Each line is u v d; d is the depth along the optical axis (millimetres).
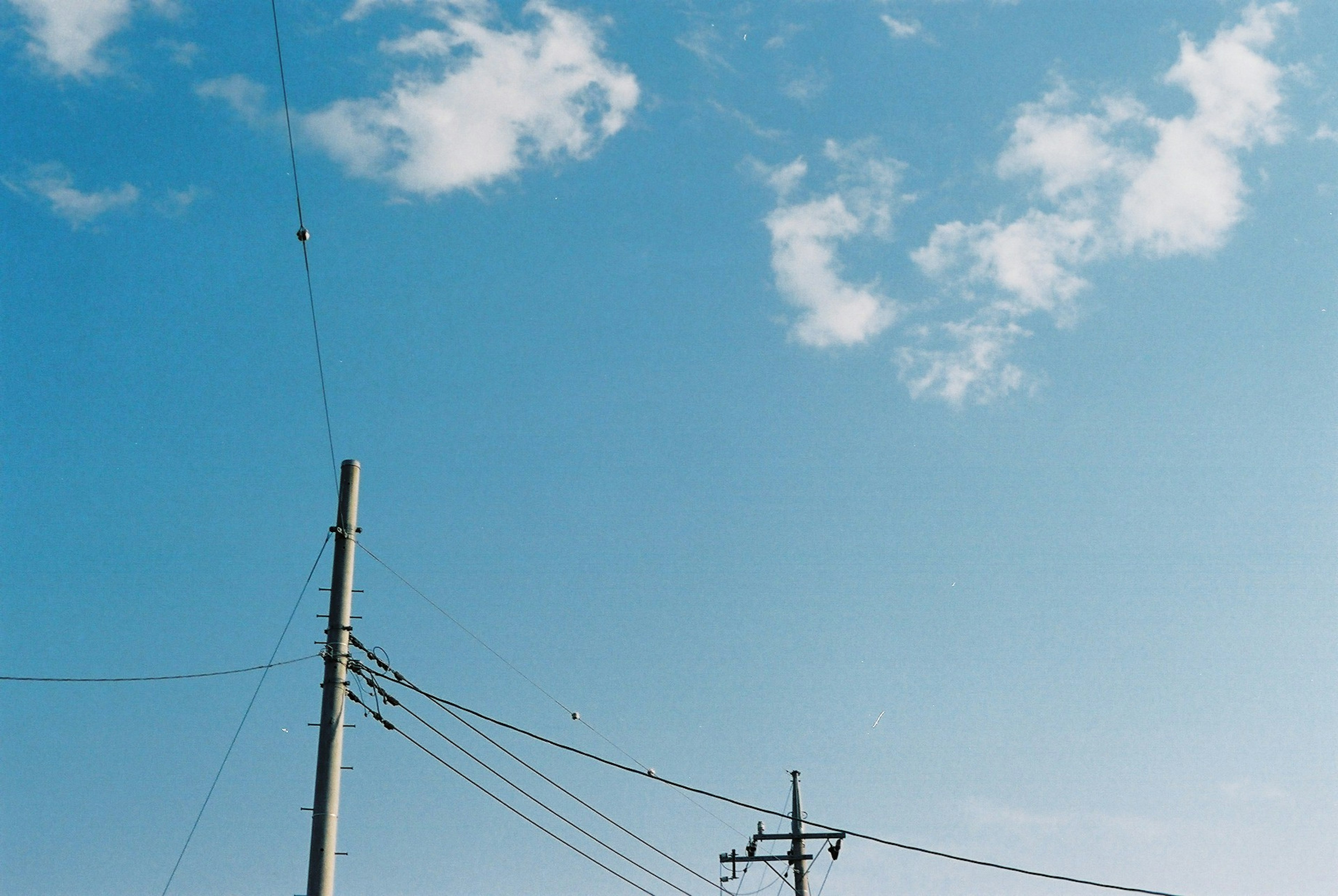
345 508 18844
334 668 18000
